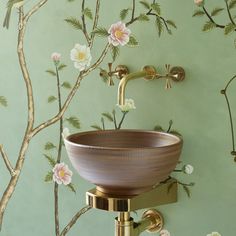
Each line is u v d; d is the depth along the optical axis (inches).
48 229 90.0
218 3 68.7
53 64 85.5
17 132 90.8
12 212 93.2
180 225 74.9
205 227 72.9
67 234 88.0
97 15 79.8
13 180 92.2
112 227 82.8
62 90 85.3
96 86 81.6
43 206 90.0
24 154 90.6
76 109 84.2
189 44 71.6
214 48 69.7
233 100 69.0
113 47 78.6
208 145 71.6
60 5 83.4
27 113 89.4
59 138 86.7
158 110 75.3
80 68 82.8
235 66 68.4
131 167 59.9
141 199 66.7
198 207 73.2
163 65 74.1
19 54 88.7
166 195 72.6
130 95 77.6
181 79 72.4
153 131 71.0
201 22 70.3
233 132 69.4
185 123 73.0
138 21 75.7
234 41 68.1
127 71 77.3
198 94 71.6
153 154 60.2
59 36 84.2
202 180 72.4
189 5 71.0
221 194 71.2
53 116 86.7
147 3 74.6
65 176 86.8
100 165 60.5
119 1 77.3
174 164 64.3
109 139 72.3
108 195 64.6
